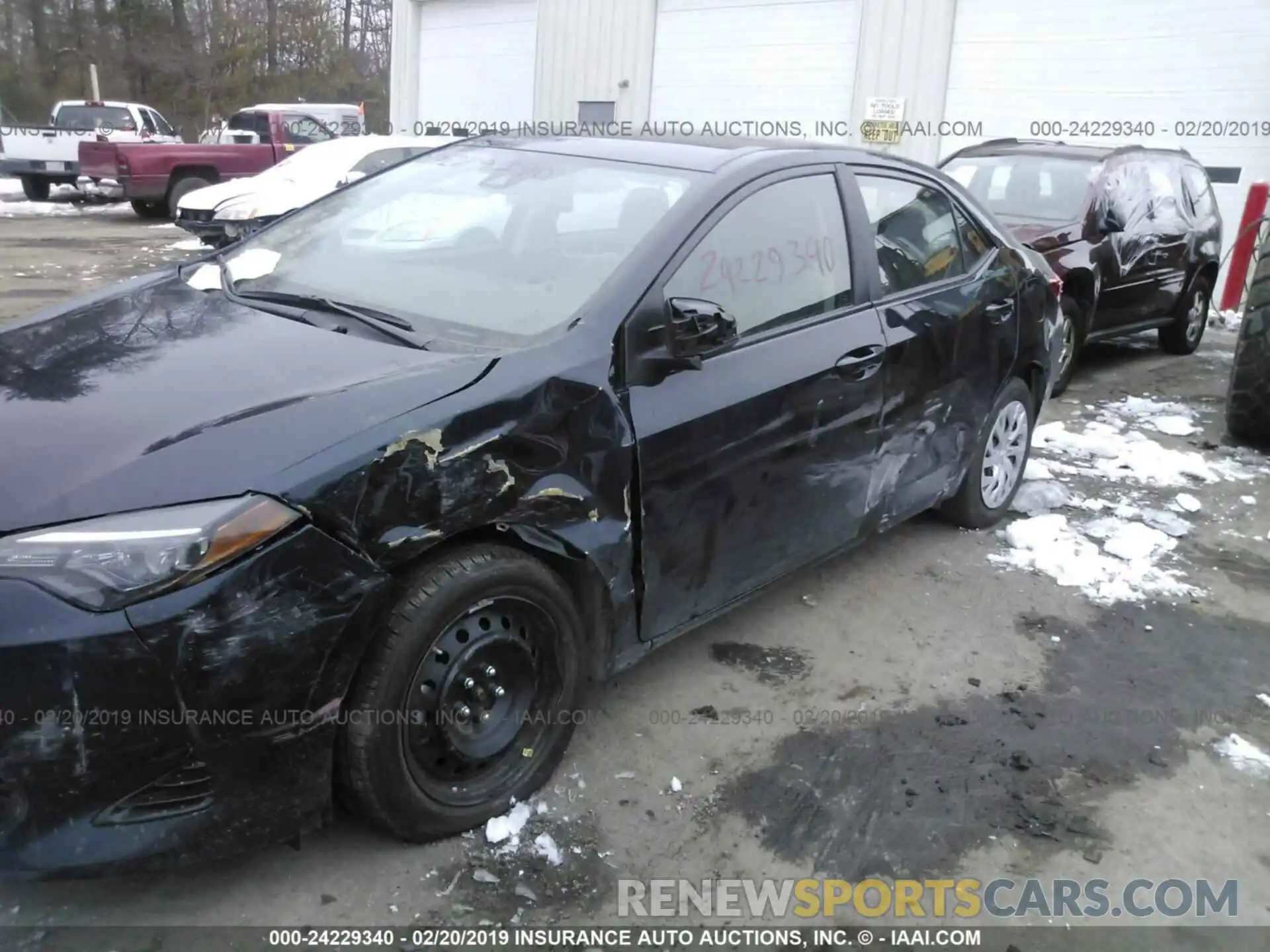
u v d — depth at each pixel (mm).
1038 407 5129
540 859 2625
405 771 2463
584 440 2709
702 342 2904
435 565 2443
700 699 3404
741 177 3332
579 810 2812
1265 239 6473
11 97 33844
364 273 3328
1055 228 7641
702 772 3025
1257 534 5195
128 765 2092
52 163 19578
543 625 2699
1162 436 6891
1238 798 3096
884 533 4500
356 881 2512
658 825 2789
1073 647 3949
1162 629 4129
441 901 2471
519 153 3758
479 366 2613
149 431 2318
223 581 2100
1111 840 2875
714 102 15570
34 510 2115
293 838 2389
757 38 14906
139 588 2045
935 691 3568
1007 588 4406
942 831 2859
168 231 16375
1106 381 8500
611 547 2805
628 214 3191
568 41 17141
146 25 37125
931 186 4320
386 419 2369
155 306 3178
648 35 15984
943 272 4250
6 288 10305
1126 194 8312
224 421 2326
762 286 3332
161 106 37000
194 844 2199
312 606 2211
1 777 2051
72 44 36094
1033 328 4781
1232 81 11344
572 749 3068
